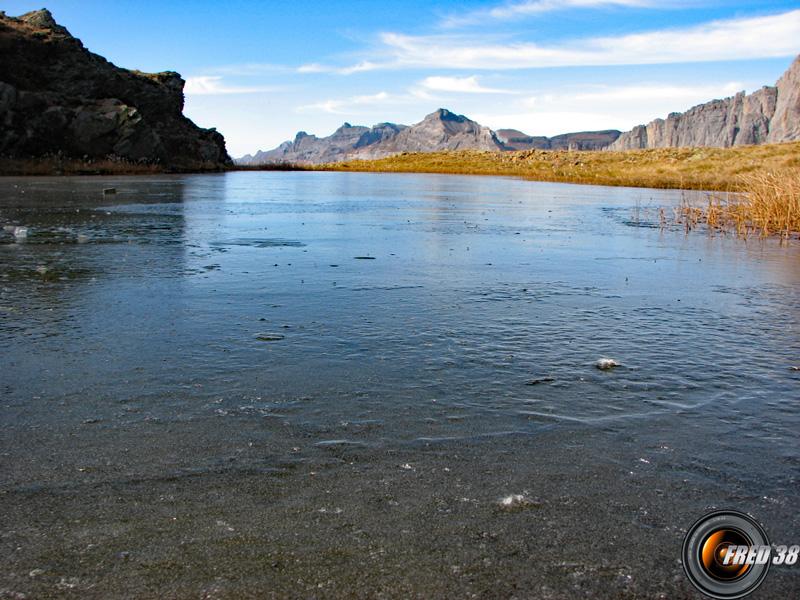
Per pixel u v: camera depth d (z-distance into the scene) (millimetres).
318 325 5176
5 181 26547
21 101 36062
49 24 43500
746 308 6039
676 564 2221
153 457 2922
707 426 3381
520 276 7559
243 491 2643
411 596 2035
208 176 38906
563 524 2445
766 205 14055
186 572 2133
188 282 6836
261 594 2035
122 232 11039
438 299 6207
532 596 2047
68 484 2684
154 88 48000
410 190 27594
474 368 4215
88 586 2062
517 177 44188
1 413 3377
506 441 3150
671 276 7715
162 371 4043
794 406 3668
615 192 27953
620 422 3408
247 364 4195
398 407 3541
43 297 6023
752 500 2650
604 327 5285
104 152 39531
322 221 13812
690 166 39312
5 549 2242
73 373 3982
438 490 2676
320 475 2783
